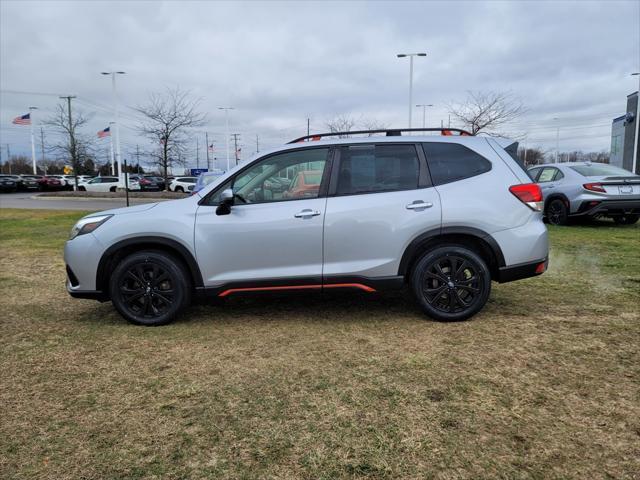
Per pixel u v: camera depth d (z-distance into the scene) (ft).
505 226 14.01
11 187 133.28
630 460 7.72
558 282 18.83
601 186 32.12
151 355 12.34
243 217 14.02
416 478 7.41
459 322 14.38
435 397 9.83
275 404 9.71
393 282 14.21
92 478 7.57
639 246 26.37
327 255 14.05
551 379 10.48
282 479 7.47
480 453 7.97
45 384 10.77
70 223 45.78
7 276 22.06
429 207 13.96
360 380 10.67
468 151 14.52
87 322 15.11
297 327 14.28
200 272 14.16
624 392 9.84
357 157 14.40
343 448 8.20
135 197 100.89
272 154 14.53
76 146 141.28
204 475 7.59
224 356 12.19
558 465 7.63
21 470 7.76
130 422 9.15
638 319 14.25
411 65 95.61
